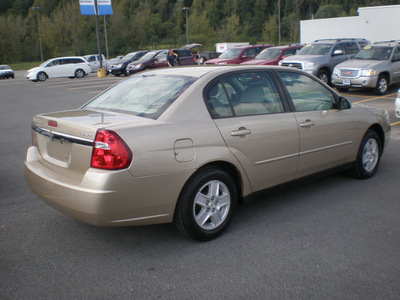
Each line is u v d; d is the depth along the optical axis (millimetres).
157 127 3285
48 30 77250
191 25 70750
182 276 3051
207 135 3502
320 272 3078
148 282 2975
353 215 4168
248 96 3998
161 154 3215
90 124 3236
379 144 5422
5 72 35844
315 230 3826
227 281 2971
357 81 13766
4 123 10859
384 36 25922
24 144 8078
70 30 76250
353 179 5352
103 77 29922
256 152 3865
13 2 125375
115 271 3139
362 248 3455
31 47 85875
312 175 4562
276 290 2848
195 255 3379
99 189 3008
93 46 82750
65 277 3055
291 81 4445
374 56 14500
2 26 83438
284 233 3770
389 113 10508
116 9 93375
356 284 2914
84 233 3852
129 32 92812
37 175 3508
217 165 3725
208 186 3586
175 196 3336
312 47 17219
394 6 25094
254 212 4309
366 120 5102
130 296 2801
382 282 2938
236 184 3959
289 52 18922
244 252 3414
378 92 13914
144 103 3711
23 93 19719
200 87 3688
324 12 90688
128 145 3082
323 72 16156
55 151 3521
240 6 116125
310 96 4570
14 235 3811
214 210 3627
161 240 3682
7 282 2982
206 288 2885
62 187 3207
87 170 3143
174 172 3285
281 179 4207
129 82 4352
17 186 5332
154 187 3211
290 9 114250
